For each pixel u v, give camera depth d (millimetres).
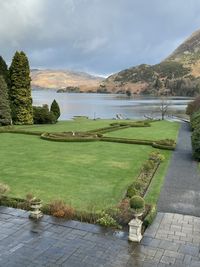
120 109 122000
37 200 16375
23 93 58094
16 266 12023
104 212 16141
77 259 12578
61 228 15133
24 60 57750
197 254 13031
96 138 39594
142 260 12523
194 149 29703
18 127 52969
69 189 20781
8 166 26312
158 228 15211
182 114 99188
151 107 131750
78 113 104375
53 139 39062
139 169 26234
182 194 20172
